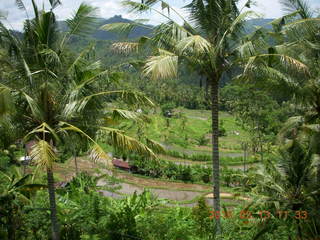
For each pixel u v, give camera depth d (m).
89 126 8.96
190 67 10.42
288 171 10.67
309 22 9.32
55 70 9.05
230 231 11.05
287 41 10.38
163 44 9.79
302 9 10.20
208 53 9.14
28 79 8.56
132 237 9.98
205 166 36.12
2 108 7.22
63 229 10.20
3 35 8.16
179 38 9.23
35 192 12.52
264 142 32.88
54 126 8.73
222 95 59.81
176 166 32.06
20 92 8.01
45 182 17.44
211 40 10.09
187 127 56.97
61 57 9.21
